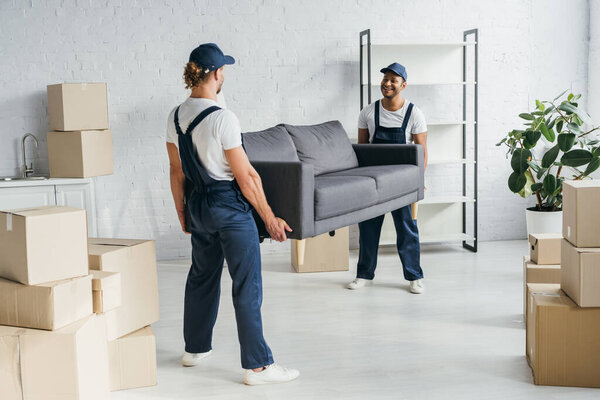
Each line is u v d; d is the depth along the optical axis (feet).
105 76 17.67
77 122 16.33
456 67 19.07
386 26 18.86
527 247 19.20
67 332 8.04
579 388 9.47
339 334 12.00
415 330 12.13
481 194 20.07
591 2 19.66
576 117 17.58
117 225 18.15
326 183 11.70
